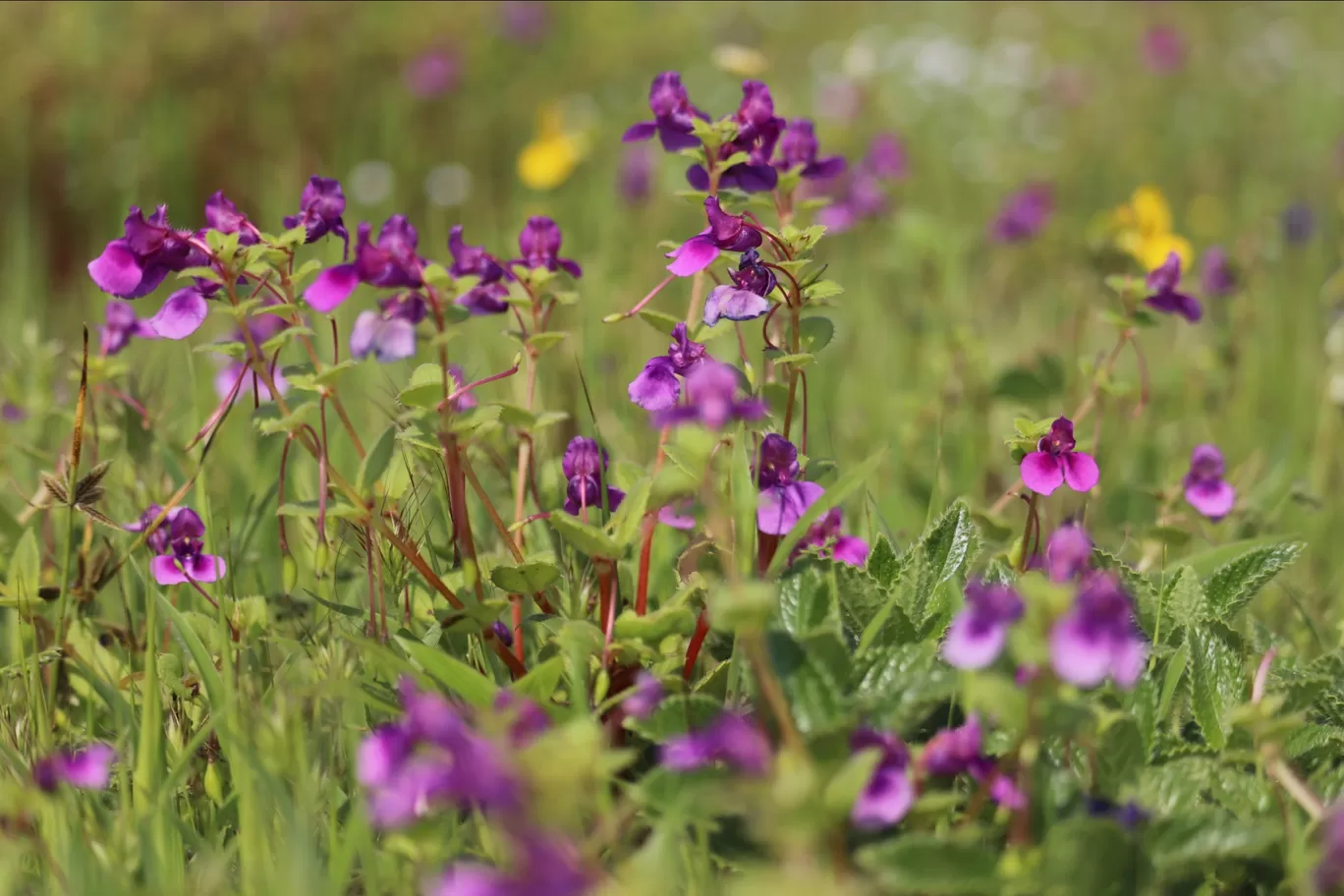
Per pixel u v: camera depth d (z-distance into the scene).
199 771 0.74
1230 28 2.80
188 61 1.85
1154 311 0.87
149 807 0.71
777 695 0.68
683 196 0.77
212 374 0.95
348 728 0.72
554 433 0.85
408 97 1.97
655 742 0.71
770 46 2.62
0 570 0.79
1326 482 0.92
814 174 0.80
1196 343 1.13
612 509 0.77
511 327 0.79
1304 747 0.72
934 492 0.81
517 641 0.75
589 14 2.55
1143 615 0.76
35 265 1.38
